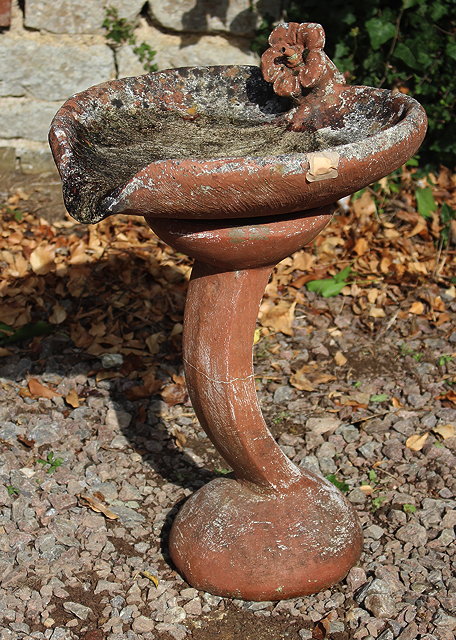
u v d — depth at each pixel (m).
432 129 6.10
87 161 3.04
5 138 6.30
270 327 5.00
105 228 5.72
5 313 4.93
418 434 4.18
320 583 3.26
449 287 5.34
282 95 3.38
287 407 4.43
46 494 3.79
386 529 3.67
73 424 4.24
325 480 3.47
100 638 3.17
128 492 3.86
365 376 4.65
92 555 3.52
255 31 6.14
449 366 4.70
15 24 6.06
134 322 5.00
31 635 3.18
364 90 3.31
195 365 3.22
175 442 4.20
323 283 5.28
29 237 5.69
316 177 2.62
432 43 5.94
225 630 3.21
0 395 4.45
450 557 3.48
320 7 5.98
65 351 4.79
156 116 3.55
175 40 6.20
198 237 2.92
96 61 6.19
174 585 3.38
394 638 3.13
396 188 6.03
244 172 2.58
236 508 3.33
